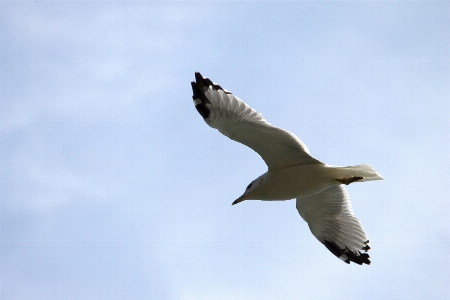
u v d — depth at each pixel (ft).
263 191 46.75
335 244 54.29
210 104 44.06
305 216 54.39
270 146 45.06
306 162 45.62
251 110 43.52
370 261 52.80
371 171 45.32
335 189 52.60
